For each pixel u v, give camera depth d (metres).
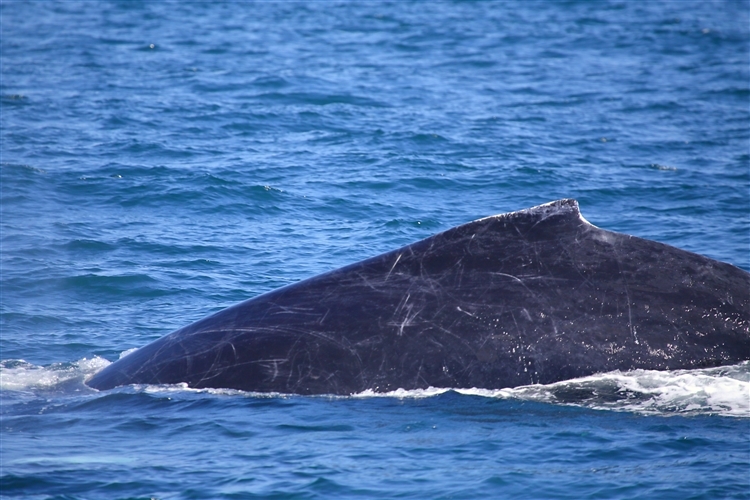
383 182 88.19
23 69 154.88
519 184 88.31
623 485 29.30
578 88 149.25
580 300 32.16
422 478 29.83
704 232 71.12
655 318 31.95
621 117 126.00
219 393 34.19
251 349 34.34
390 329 33.03
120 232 70.81
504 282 32.72
